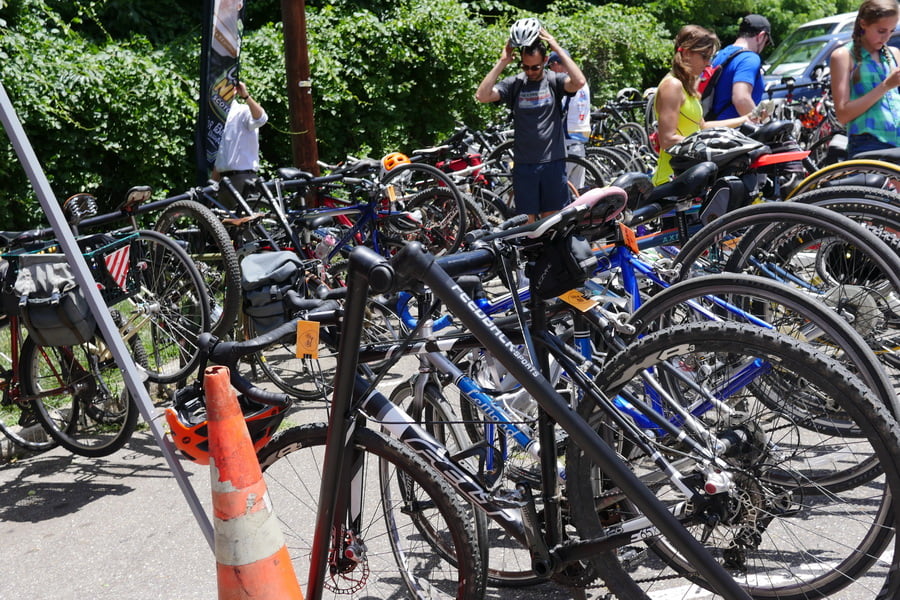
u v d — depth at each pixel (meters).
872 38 4.91
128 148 8.88
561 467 2.70
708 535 2.56
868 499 2.99
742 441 2.52
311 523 3.35
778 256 3.62
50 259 4.11
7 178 8.48
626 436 2.43
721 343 2.29
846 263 3.62
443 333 2.92
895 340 3.71
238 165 6.62
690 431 2.55
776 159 4.07
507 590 2.99
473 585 2.44
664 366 2.63
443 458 2.43
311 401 4.98
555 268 2.43
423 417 2.96
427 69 11.55
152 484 4.10
